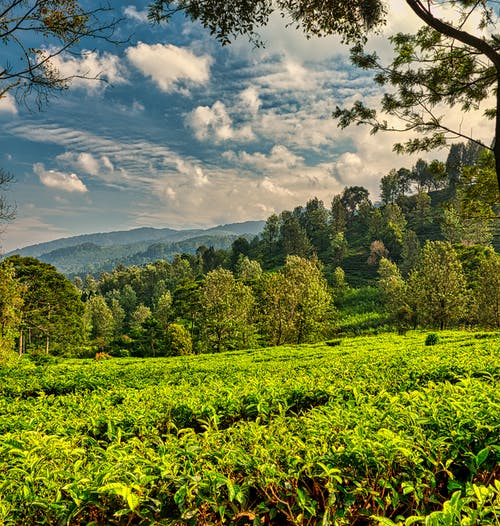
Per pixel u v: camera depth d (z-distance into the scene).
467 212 13.80
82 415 6.74
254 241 167.25
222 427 6.04
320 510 2.98
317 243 139.25
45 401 9.10
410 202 141.50
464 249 70.12
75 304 58.03
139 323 95.75
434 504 3.14
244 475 3.07
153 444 4.63
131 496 2.44
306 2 8.19
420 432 3.43
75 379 15.68
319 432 3.72
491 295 41.84
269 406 6.33
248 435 3.81
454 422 3.54
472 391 4.68
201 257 145.62
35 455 3.33
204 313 50.69
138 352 66.19
